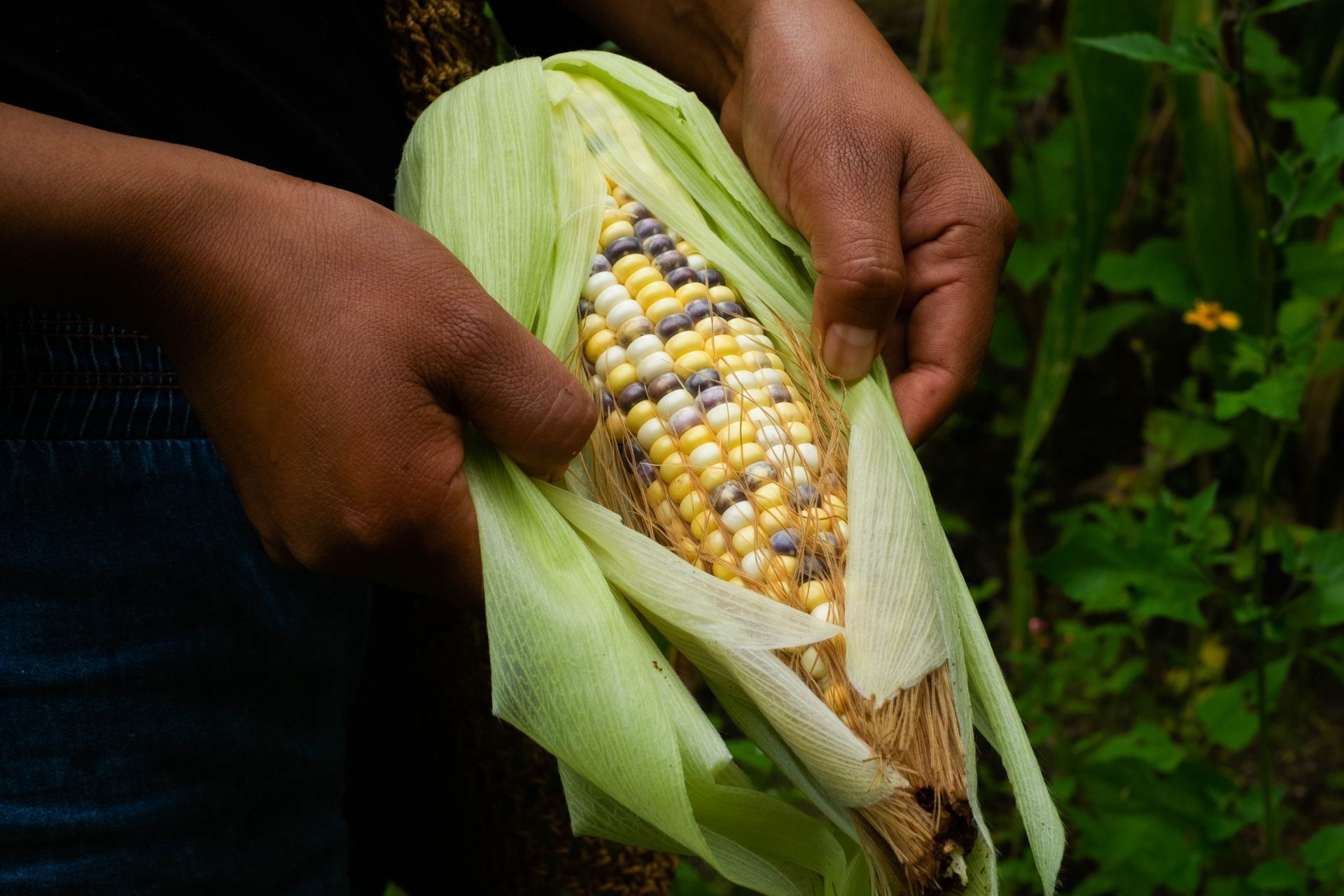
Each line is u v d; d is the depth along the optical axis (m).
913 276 1.29
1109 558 1.93
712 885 2.19
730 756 1.06
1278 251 2.20
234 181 0.97
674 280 1.28
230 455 1.02
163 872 1.12
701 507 1.17
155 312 0.96
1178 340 3.33
